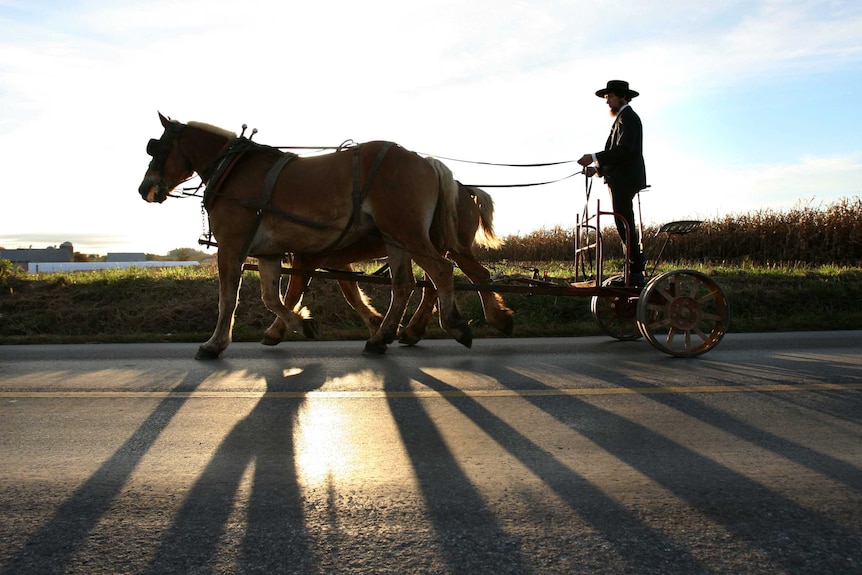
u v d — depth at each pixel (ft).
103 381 19.63
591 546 9.04
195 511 10.27
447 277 23.63
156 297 37.27
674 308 23.63
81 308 36.40
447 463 12.28
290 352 25.36
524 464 12.22
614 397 17.13
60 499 10.77
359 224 23.18
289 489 11.11
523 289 25.16
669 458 12.51
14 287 39.73
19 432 14.43
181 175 25.45
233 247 23.47
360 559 8.76
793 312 37.42
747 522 9.75
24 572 8.50
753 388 18.03
